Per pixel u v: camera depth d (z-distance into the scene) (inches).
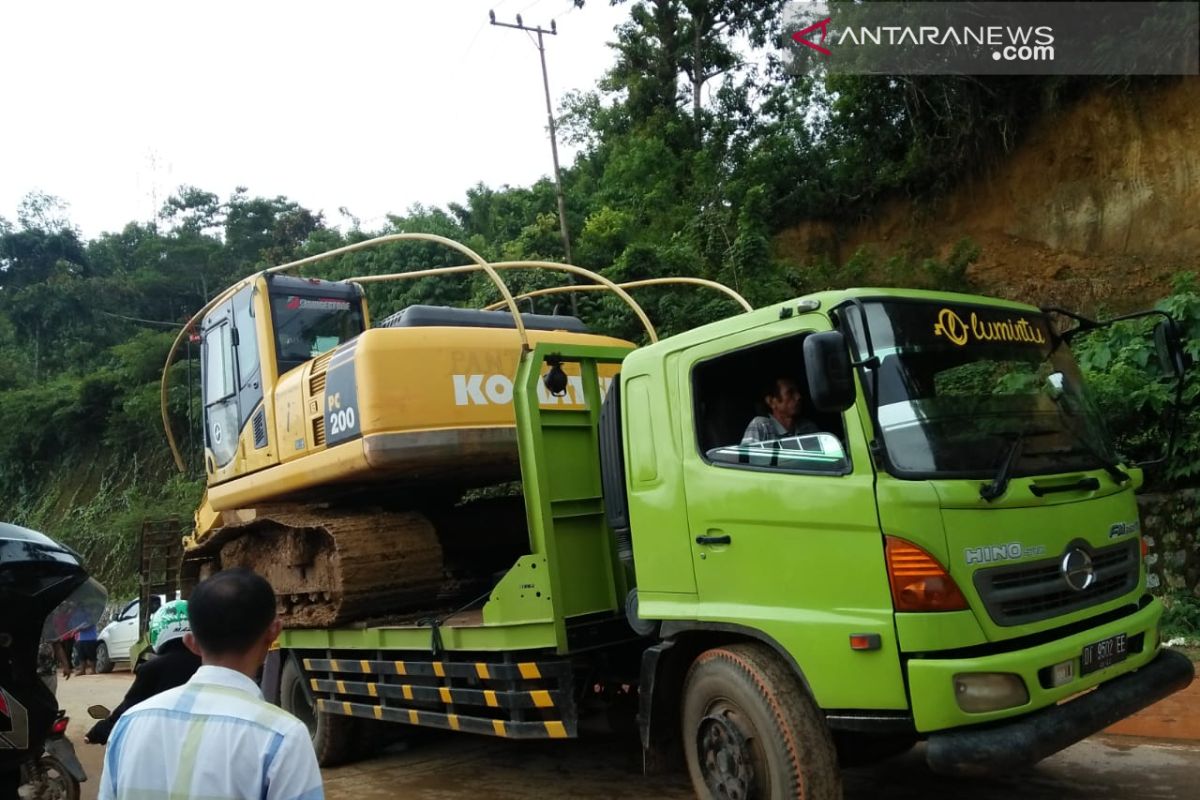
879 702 148.6
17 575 216.8
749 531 169.9
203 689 88.1
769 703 161.3
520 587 209.6
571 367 244.7
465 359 257.8
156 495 1178.0
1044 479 161.5
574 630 207.8
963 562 148.6
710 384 185.5
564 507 216.7
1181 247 554.9
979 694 145.1
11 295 1608.0
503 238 981.8
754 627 167.0
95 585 237.0
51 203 1756.9
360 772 274.5
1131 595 174.4
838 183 728.3
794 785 156.6
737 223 707.4
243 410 323.0
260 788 82.9
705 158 812.6
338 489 291.7
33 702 218.8
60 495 1311.5
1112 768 218.8
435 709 239.3
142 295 1627.7
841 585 154.7
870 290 168.2
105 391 1334.9
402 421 245.1
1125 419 380.2
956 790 209.3
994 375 173.3
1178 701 268.5
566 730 201.8
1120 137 588.7
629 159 876.6
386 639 249.1
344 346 264.4
